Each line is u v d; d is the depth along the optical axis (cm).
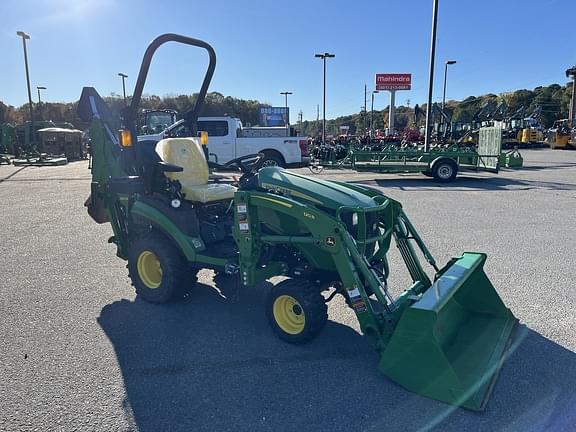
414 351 295
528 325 393
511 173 1783
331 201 354
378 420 274
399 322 299
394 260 591
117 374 325
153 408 287
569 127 4266
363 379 318
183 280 441
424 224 800
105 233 758
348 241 332
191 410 285
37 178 1683
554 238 697
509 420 273
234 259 405
